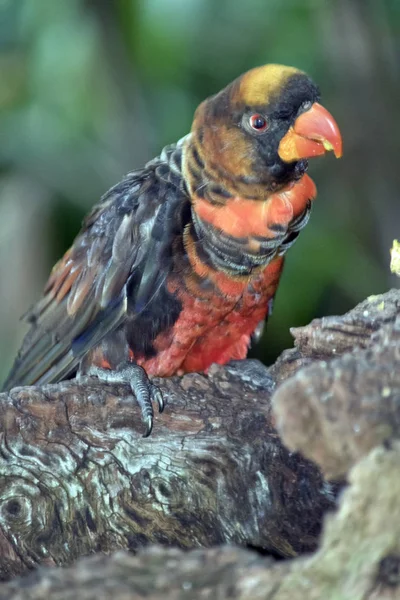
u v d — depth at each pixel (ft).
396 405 6.32
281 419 6.33
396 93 7.58
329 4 7.54
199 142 6.73
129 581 6.32
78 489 6.57
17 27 7.45
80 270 6.79
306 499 6.54
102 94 7.45
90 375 6.72
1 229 7.43
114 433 6.59
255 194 6.71
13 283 7.40
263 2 7.55
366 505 6.28
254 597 6.30
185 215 6.72
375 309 6.56
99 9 7.39
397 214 7.59
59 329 6.81
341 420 6.32
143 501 6.58
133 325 6.75
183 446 6.58
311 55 7.59
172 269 6.72
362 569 6.28
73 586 6.32
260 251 6.72
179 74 7.54
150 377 6.68
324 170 7.63
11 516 6.55
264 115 6.69
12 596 6.31
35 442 6.56
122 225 6.75
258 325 6.85
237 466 6.57
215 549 6.34
